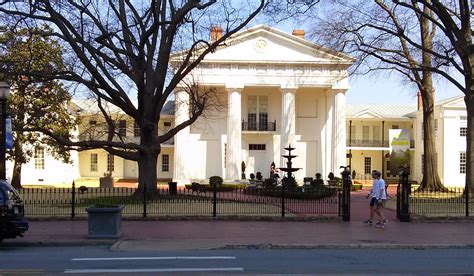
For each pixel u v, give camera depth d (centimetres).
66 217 2152
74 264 1209
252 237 1716
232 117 5247
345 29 3366
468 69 3044
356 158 6456
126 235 1752
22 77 3497
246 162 5578
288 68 5331
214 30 3450
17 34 3581
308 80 5316
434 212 2448
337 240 1647
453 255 1408
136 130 5666
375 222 2166
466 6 2986
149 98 2897
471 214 2373
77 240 1614
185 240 1644
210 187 4084
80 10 2639
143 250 1462
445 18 3034
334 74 5281
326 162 5512
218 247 1512
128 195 3100
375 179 2075
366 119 6431
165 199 2750
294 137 5347
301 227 1994
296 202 2823
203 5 2572
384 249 1535
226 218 2194
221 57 5234
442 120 5719
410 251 1493
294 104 5362
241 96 5594
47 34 2620
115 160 6188
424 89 4097
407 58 3388
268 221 2172
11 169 5034
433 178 4047
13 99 3653
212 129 5441
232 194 3669
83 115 5203
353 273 1097
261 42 5284
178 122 5231
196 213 2294
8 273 1088
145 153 2844
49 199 2855
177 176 5278
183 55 3869
